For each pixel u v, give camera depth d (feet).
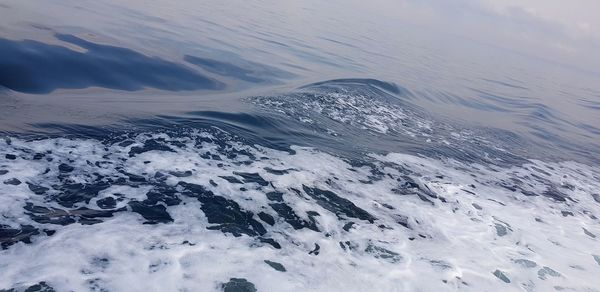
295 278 14.66
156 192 18.35
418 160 29.40
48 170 18.04
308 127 30.48
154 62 37.47
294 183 21.86
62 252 13.43
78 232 14.62
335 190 22.16
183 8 74.49
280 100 35.27
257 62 49.01
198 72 39.04
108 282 12.57
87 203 16.53
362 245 17.74
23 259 12.81
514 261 18.84
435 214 21.98
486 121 47.47
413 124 38.32
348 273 15.61
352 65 61.67
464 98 58.90
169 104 29.40
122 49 37.76
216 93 35.04
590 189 31.81
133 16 55.57
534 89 86.74
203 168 21.42
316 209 19.86
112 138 22.25
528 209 25.32
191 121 26.45
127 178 18.97
